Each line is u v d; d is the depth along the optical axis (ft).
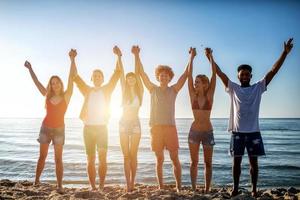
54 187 16.48
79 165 40.86
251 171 13.20
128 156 14.02
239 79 13.48
